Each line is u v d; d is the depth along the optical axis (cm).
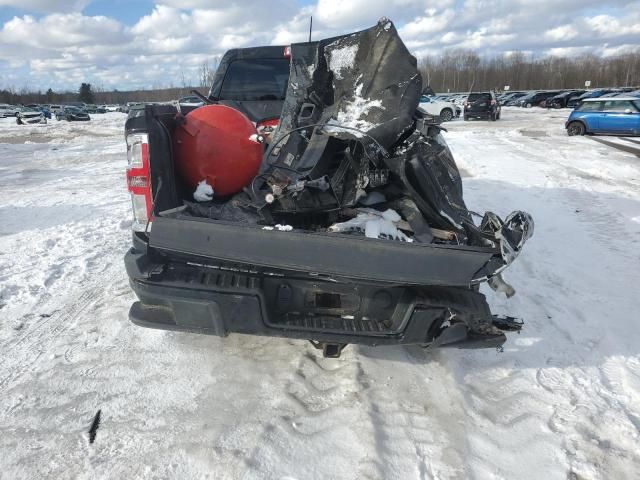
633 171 996
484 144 1495
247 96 525
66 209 738
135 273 254
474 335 274
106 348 331
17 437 248
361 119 318
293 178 304
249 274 262
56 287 436
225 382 295
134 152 269
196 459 235
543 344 348
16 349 330
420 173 279
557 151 1318
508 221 265
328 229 273
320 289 266
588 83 6191
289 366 312
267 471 228
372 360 321
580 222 641
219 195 318
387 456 240
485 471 234
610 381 307
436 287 267
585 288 441
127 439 248
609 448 251
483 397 289
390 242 238
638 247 546
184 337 346
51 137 2253
